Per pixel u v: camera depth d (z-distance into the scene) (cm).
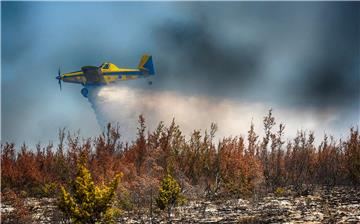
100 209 2717
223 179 5881
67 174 5988
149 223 3759
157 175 5303
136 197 4656
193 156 6359
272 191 5991
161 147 6438
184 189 5484
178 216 4056
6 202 5575
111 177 5047
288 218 3453
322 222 3166
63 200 2702
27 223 4003
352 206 4003
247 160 5878
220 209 4428
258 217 3591
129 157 6400
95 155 6431
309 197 5016
